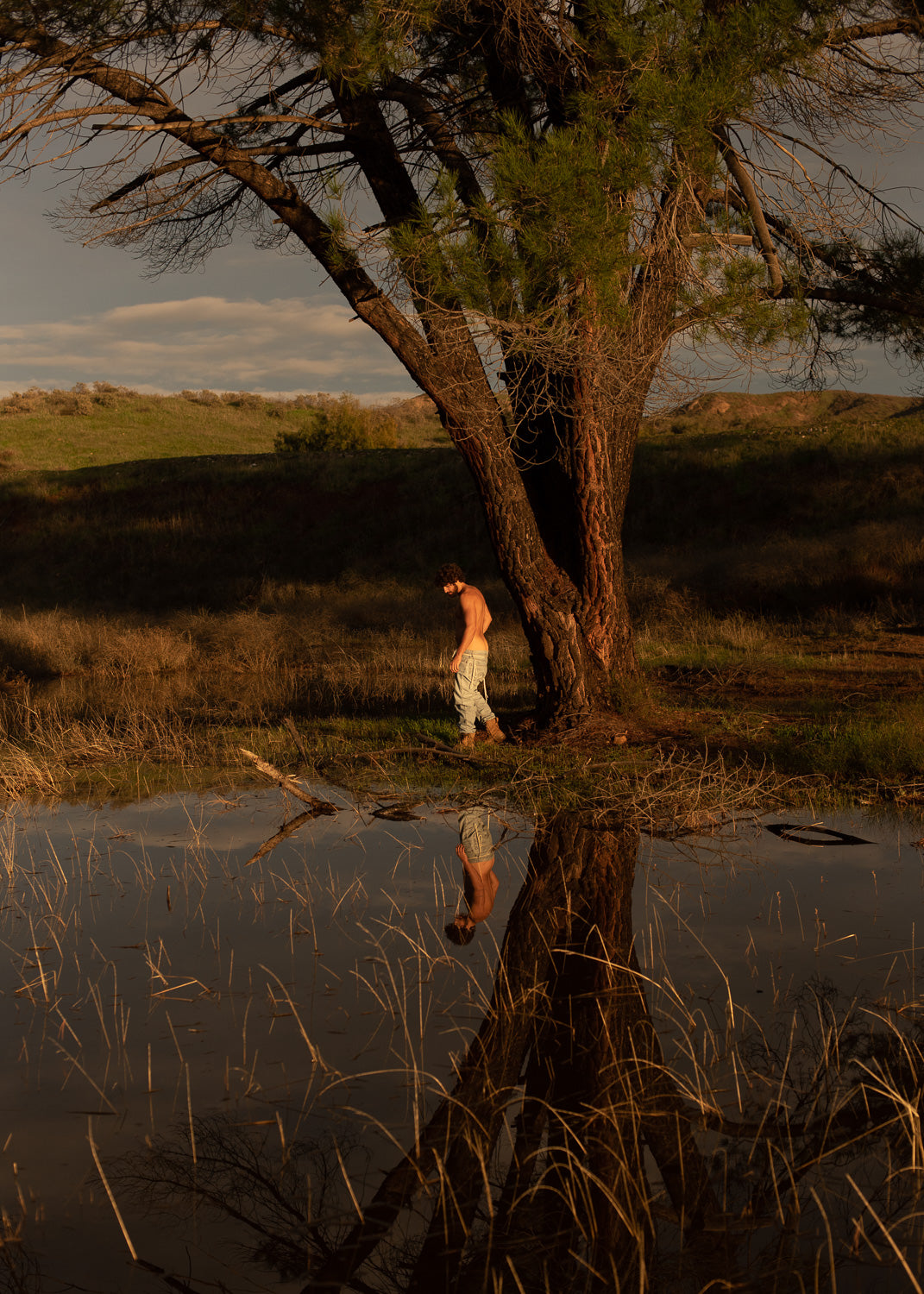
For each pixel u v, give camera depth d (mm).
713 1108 2787
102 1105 2883
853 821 5965
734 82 6570
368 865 5426
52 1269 2133
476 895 4824
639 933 4191
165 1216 2344
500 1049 3178
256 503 32438
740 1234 2258
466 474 31406
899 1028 3225
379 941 4215
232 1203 2395
